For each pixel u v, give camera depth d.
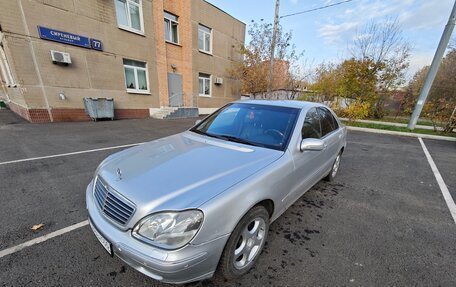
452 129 10.05
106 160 2.27
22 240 2.22
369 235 2.54
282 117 2.75
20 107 9.25
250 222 1.86
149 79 11.79
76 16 8.63
